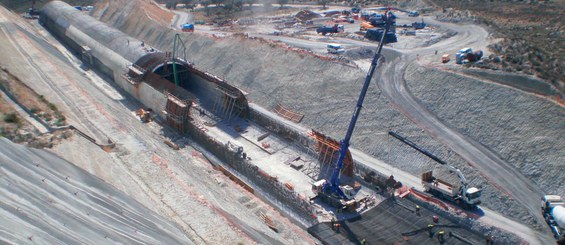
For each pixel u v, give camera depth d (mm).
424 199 37031
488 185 36875
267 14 99000
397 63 56781
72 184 27531
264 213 36375
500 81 45688
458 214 34875
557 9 81250
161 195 32312
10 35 63531
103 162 34125
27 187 24594
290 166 43500
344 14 93625
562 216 31203
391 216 35781
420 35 72188
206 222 29719
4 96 37438
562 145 37531
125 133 42031
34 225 21906
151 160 37250
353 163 41625
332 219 34844
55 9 90625
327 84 53094
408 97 48656
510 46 56375
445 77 48594
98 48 70312
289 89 55375
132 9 94250
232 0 112000
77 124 39906
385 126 45531
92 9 106812
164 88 56375
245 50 64938
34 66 52906
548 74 45531
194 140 49469
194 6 109250
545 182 36406
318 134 44375
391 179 38594
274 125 49969
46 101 40844
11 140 31531
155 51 64375
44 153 29953
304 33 78375
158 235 26312
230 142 45000
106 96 58156
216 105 56719
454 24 79062
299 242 32750
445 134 43000
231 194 38531
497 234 32750
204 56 69438
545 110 40469
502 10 85000
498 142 40781
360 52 60719
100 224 24828
